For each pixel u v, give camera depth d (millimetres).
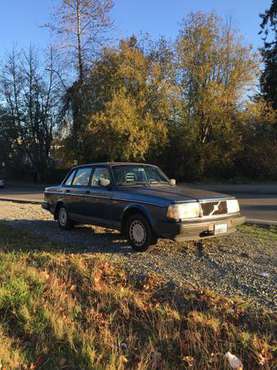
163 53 34719
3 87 49469
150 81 33719
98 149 33219
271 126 35344
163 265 7309
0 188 38812
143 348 4668
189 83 34750
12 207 17328
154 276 6680
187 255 7938
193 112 34750
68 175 10969
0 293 5785
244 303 5488
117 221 8867
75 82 38812
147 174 9602
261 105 33906
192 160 34938
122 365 4336
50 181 48125
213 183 34656
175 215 7684
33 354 4543
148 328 5105
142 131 32062
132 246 8484
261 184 32938
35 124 49156
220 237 9375
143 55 34469
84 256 8102
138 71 33562
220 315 5270
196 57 34719
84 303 5848
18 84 49375
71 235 10312
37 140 49406
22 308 5480
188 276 6656
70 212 10625
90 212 9781
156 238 8156
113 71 34219
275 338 4746
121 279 6703
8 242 9539
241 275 6590
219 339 4781
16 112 49938
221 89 33781
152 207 8008
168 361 4484
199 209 7902
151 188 8828
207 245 8648
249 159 35844
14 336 4941
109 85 34125
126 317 5395
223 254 7891
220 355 4480
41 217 13891
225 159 34594
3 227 11734
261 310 5301
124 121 31609
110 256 8094
